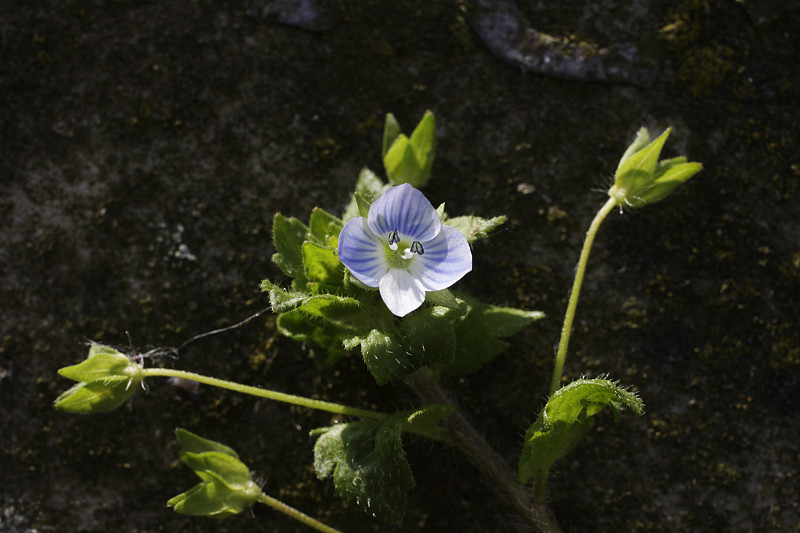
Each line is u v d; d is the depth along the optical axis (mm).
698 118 196
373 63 196
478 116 196
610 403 176
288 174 195
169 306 192
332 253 177
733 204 195
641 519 190
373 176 188
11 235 194
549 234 194
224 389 192
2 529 191
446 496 191
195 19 197
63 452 191
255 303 193
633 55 197
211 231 193
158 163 194
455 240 177
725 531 190
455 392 192
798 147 196
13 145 195
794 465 191
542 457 180
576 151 195
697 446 191
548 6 197
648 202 187
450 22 197
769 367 192
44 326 192
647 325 193
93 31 196
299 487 191
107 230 193
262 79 196
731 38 197
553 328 193
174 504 182
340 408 182
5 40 196
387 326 182
